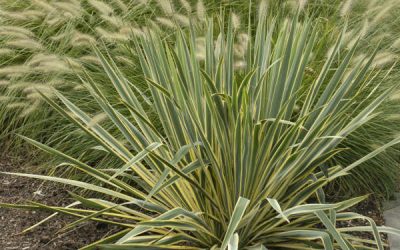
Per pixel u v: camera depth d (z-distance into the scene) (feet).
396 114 14.05
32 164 15.66
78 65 14.47
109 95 14.96
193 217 10.74
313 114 11.80
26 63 16.35
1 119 16.25
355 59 14.55
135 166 11.98
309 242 11.37
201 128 11.34
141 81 15.05
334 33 15.62
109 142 12.12
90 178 14.30
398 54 16.21
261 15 13.06
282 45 12.41
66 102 12.35
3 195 14.34
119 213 12.11
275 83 11.95
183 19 14.67
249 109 10.54
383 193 14.94
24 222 13.32
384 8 15.05
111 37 14.74
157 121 14.37
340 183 14.58
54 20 15.79
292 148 11.02
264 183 11.30
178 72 11.43
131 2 17.29
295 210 10.30
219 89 11.64
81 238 12.84
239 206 9.83
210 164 11.04
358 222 13.79
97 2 14.97
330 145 11.52
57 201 14.17
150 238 11.43
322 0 17.16
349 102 11.18
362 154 14.52
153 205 11.45
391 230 11.12
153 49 12.24
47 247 12.50
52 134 15.76
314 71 14.48
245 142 10.69
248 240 11.55
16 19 17.24
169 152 11.60
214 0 17.29
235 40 16.06
